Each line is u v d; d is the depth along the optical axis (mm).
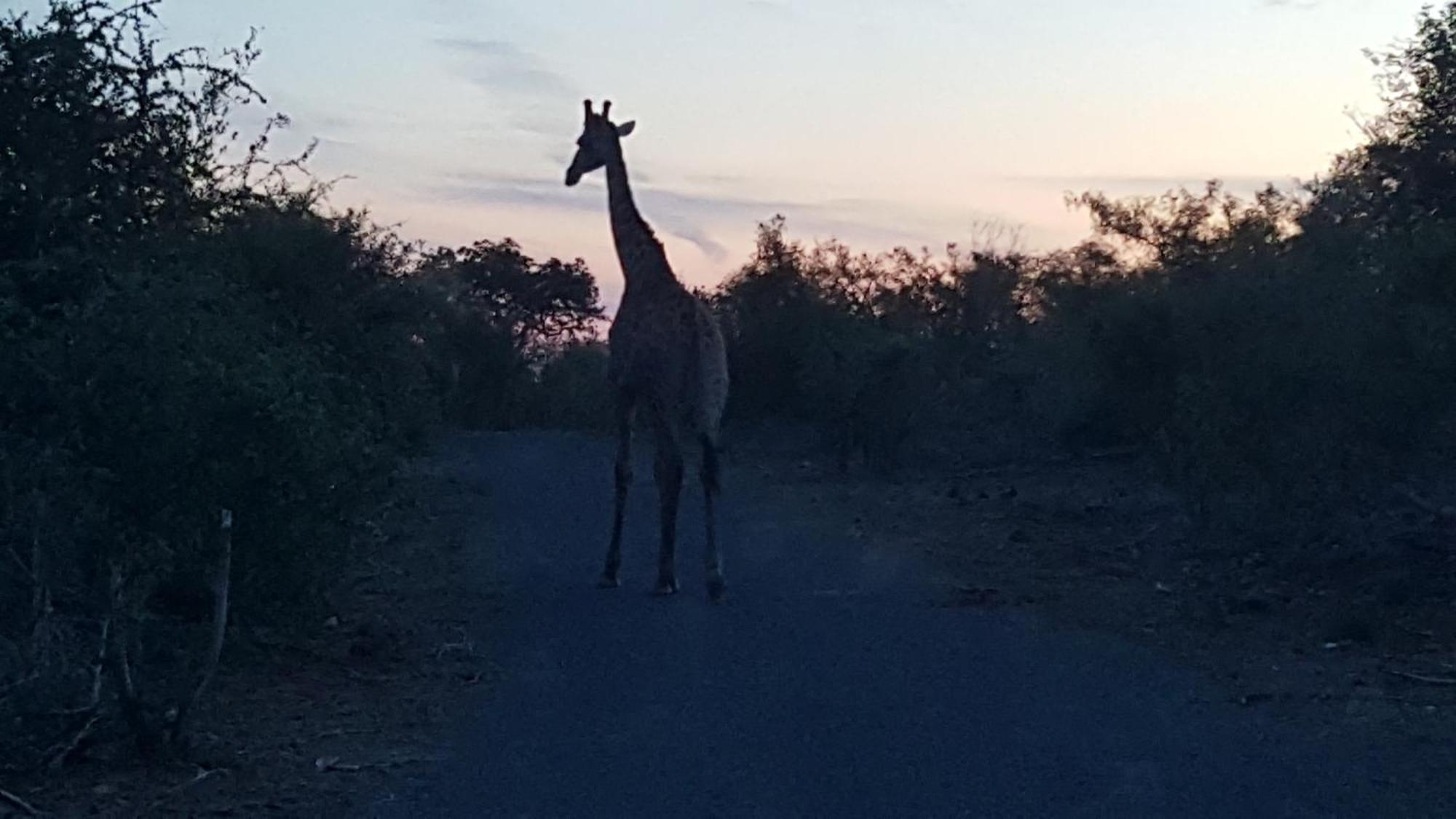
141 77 10219
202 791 6781
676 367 12055
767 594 12156
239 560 8078
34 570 6969
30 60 9461
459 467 23922
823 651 9844
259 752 7434
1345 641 9875
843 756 7332
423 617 11133
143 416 6863
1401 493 12773
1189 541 13930
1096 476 19453
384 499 10125
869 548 14750
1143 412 16719
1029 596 11805
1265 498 12727
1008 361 25469
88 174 9898
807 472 22891
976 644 10062
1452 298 11047
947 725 7906
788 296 29125
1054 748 7465
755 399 29109
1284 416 12039
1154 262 21594
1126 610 11211
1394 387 10914
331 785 6941
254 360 7586
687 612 11359
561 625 10828
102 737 7418
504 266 53688
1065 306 21016
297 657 9492
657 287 12430
